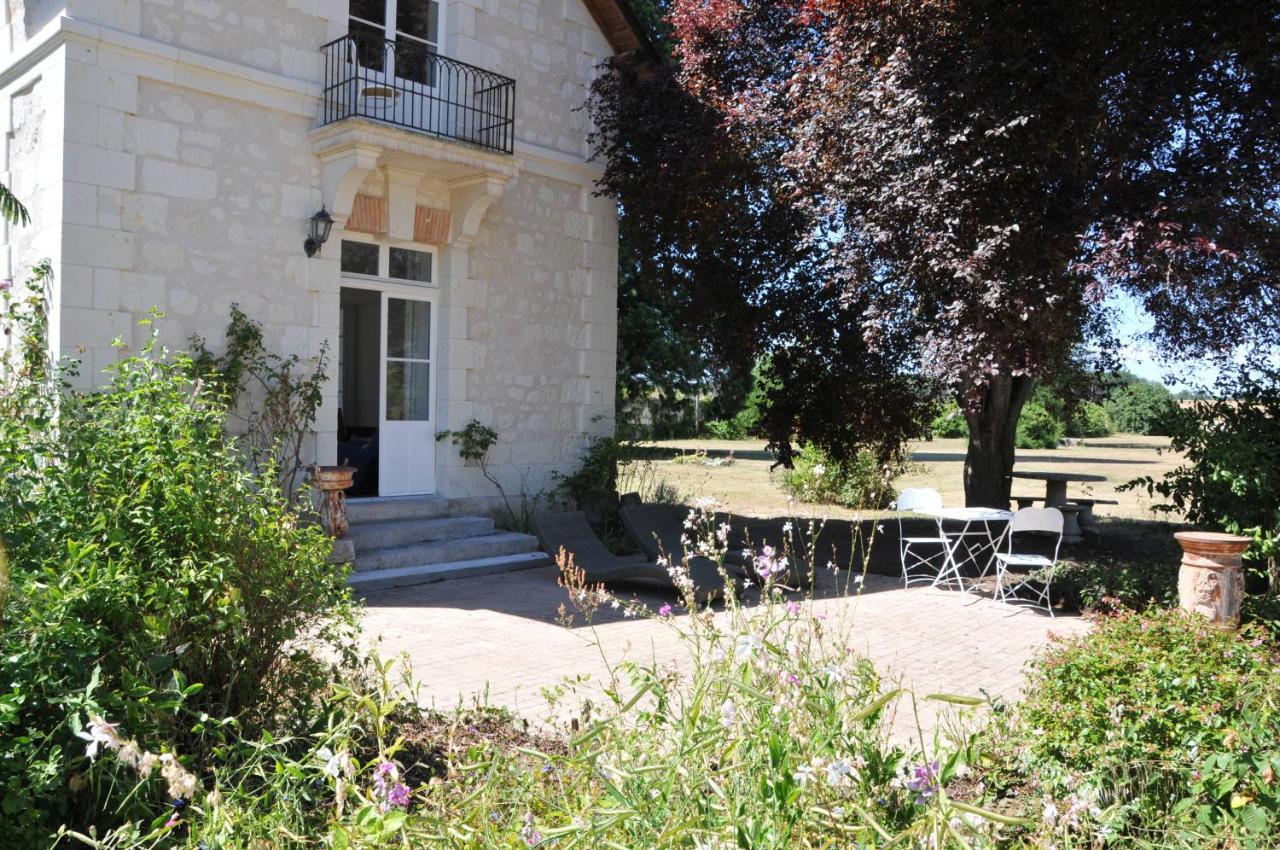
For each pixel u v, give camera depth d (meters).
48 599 3.15
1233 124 8.57
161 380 4.66
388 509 10.29
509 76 11.48
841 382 12.23
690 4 12.02
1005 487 12.44
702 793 2.26
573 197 12.30
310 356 9.61
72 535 3.70
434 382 11.05
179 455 4.04
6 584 3.14
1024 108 8.18
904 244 9.25
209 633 3.80
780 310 12.07
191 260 8.73
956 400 11.86
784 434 12.88
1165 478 8.90
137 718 3.07
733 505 16.69
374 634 7.05
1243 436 8.23
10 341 8.40
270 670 4.07
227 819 2.32
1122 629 4.27
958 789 3.70
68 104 7.95
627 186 11.86
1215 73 8.53
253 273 9.18
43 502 3.79
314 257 9.62
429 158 9.91
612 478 12.52
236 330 8.95
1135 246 7.66
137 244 8.38
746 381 13.34
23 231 8.57
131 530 3.84
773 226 11.68
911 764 2.52
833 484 16.95
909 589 9.41
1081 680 3.94
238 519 4.05
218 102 8.92
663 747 2.55
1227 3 8.09
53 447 4.19
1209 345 9.27
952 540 12.40
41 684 3.06
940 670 6.33
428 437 11.01
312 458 9.58
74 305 7.97
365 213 10.13
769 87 11.59
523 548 10.53
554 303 12.09
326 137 9.48
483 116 11.13
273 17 9.35
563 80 12.13
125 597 3.44
